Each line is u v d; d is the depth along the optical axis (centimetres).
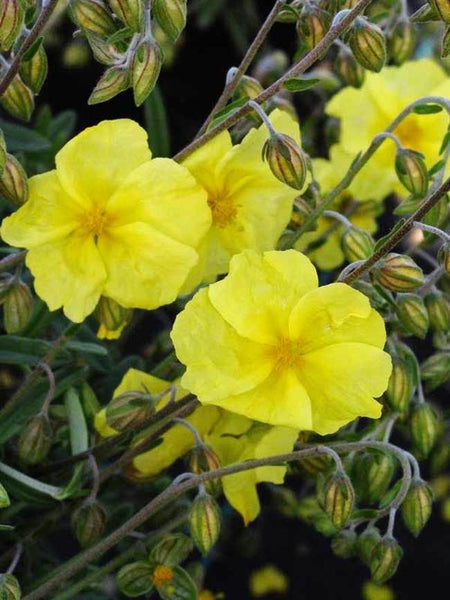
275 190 23
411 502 22
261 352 21
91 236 22
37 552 28
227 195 23
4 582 22
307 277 21
